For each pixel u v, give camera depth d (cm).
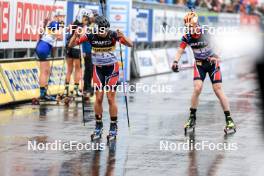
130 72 5450
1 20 3391
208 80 5612
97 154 2227
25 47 3669
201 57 2778
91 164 2061
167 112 3397
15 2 3516
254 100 4062
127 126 2884
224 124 3019
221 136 2669
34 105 3509
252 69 6956
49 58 4009
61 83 4041
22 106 3453
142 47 5728
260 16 9944
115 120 2533
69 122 2936
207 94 4409
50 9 3919
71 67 3703
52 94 3900
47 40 3578
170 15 6297
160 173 1958
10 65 3525
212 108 3622
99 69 2502
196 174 1956
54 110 3338
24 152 2220
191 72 6328
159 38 6028
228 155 2266
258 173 1989
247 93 4503
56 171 1945
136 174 1936
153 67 5891
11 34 3506
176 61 2808
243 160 2184
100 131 2553
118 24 4838
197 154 2273
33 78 3741
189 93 4412
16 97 3497
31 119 2986
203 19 7012
